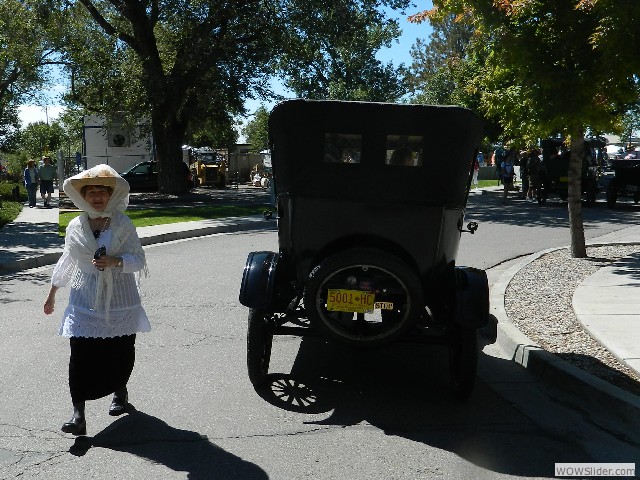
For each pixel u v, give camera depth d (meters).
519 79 10.45
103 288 4.72
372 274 5.20
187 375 6.13
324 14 29.33
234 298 9.39
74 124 58.75
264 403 5.46
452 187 5.43
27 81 29.16
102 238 4.70
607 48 9.24
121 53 29.91
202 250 14.16
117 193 4.74
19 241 15.38
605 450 4.65
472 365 5.33
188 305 8.95
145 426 4.96
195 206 25.58
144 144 36.59
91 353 4.75
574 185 12.17
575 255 12.27
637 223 18.50
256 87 31.59
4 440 4.69
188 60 28.48
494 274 11.25
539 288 9.66
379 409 5.39
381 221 5.52
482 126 5.49
